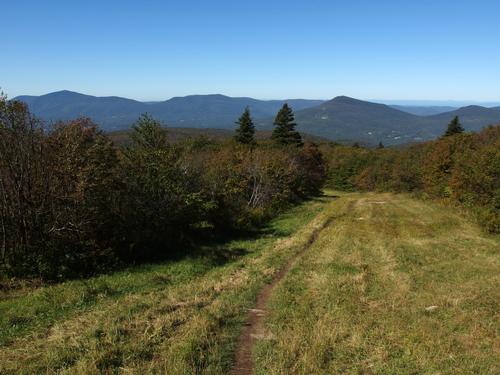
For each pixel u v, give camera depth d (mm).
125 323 8117
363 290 10977
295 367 6434
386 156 82062
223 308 9352
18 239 12320
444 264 14352
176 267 13961
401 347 7191
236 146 46188
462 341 7426
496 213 22547
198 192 19016
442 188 41250
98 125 15070
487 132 45000
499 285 11211
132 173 15953
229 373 6332
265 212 29453
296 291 11055
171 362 6406
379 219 27906
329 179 85188
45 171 12641
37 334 7590
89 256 12977
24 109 12219
